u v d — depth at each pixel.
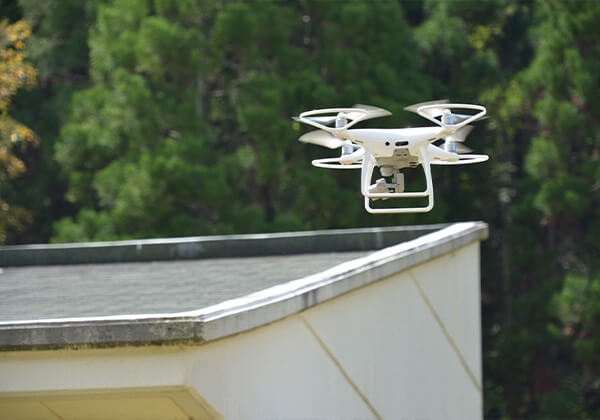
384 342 14.09
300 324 11.70
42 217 41.06
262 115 32.50
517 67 47.62
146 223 32.44
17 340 9.12
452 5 43.25
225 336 9.33
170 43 32.47
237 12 33.47
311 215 34.06
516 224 39.78
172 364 9.06
